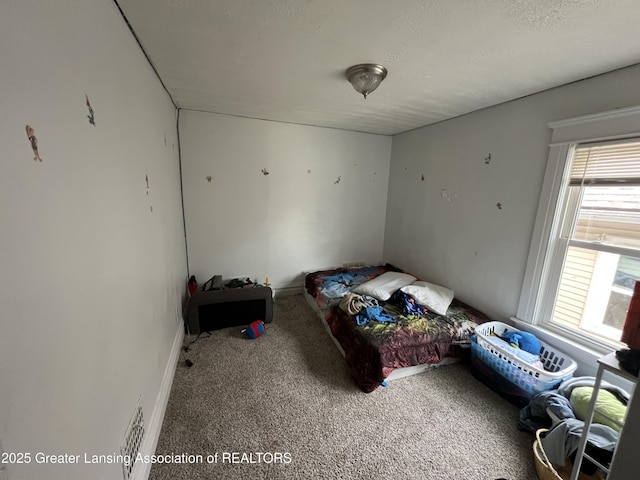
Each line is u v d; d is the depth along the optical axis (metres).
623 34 1.17
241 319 2.61
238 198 2.96
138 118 1.33
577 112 1.68
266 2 1.05
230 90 2.03
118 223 1.03
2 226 0.48
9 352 0.49
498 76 1.66
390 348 1.87
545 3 1.00
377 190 3.61
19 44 0.53
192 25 1.21
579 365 1.70
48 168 0.62
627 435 0.83
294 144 3.08
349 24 1.18
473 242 2.45
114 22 1.04
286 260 3.33
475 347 1.98
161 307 1.69
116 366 0.96
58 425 0.62
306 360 2.13
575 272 1.76
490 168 2.26
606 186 1.59
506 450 1.43
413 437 1.48
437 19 1.13
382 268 3.50
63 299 0.66
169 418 1.55
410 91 1.95
